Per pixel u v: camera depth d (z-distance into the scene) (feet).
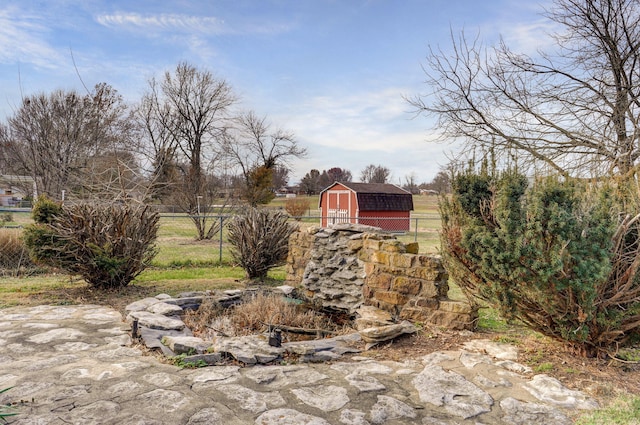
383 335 14.01
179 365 11.43
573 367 11.94
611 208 11.41
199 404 9.06
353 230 20.12
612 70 27.12
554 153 28.71
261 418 8.53
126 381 10.24
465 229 12.62
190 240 53.52
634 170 16.71
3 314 17.21
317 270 21.16
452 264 14.47
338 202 79.77
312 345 13.24
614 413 9.15
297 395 9.71
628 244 12.59
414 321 16.63
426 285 16.60
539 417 8.96
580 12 27.43
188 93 96.94
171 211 56.44
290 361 12.26
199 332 15.76
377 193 77.92
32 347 12.96
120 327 15.47
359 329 16.33
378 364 12.10
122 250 22.47
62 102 54.80
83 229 21.39
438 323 16.12
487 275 12.43
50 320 16.34
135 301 19.98
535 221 10.93
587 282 10.77
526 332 15.72
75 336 14.19
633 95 25.86
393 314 17.35
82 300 20.16
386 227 77.97
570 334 11.94
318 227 22.29
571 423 8.73
